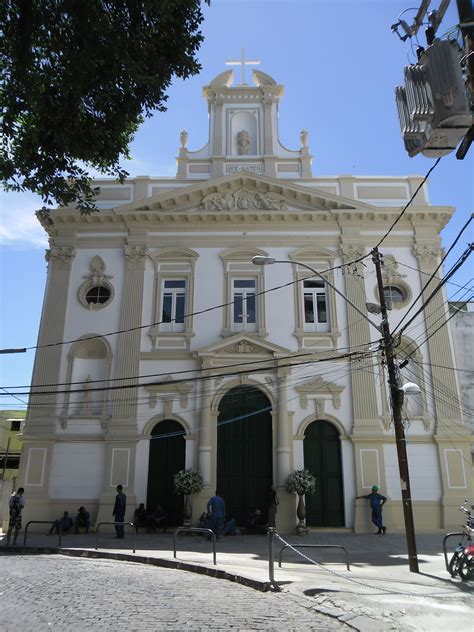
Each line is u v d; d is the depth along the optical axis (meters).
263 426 23.12
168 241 25.53
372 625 7.74
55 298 24.78
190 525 21.30
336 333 23.97
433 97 5.74
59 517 22.02
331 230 25.50
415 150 6.38
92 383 23.86
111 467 22.41
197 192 25.66
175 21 11.52
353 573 12.32
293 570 12.62
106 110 11.62
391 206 25.81
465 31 6.29
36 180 11.55
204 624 7.56
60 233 25.78
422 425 22.89
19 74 10.31
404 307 24.41
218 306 24.44
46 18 10.43
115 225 25.80
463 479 22.14
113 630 7.12
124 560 14.77
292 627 7.56
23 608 8.41
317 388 23.27
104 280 25.08
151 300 24.80
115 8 10.98
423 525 21.80
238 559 14.39
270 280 24.83
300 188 25.30
